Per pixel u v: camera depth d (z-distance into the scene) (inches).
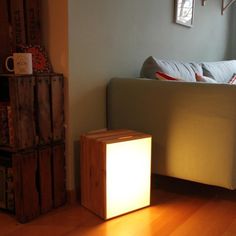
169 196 80.4
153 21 101.4
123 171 68.7
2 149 68.1
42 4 73.8
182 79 86.7
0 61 69.8
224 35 160.2
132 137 70.1
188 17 123.1
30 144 66.3
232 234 62.4
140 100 78.5
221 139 68.6
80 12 73.9
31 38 72.9
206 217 69.5
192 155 72.7
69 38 71.7
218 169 69.9
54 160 72.0
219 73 121.5
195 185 87.3
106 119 85.6
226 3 157.1
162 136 76.3
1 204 71.4
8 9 70.0
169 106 74.4
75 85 74.6
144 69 90.4
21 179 65.3
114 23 84.7
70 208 73.7
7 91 71.9
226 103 67.1
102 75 82.6
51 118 70.4
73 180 76.6
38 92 66.9
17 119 63.5
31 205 67.7
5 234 62.3
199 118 70.6
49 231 63.6
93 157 68.9
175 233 62.8
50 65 74.1
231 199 78.9
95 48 79.3
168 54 112.7
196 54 135.0
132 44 92.6
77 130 76.4
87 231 63.7
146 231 63.7
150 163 73.2
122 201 69.9
